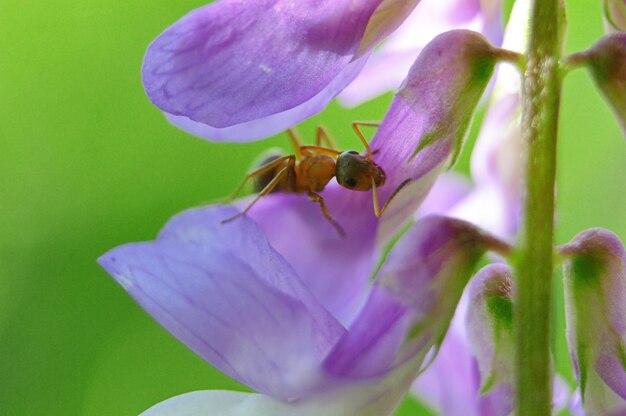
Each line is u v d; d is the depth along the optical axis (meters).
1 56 0.16
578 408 0.09
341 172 0.09
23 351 0.15
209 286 0.08
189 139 0.16
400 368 0.08
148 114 0.16
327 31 0.08
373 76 0.09
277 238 0.09
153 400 0.15
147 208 0.16
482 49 0.08
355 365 0.08
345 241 0.09
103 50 0.16
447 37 0.08
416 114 0.09
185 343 0.08
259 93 0.08
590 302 0.08
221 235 0.08
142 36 0.16
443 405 0.09
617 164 0.12
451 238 0.08
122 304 0.15
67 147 0.16
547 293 0.08
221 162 0.15
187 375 0.15
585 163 0.12
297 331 0.08
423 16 0.09
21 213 0.16
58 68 0.16
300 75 0.08
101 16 0.16
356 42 0.08
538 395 0.08
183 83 0.08
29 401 0.15
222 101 0.08
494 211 0.09
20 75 0.16
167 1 0.16
